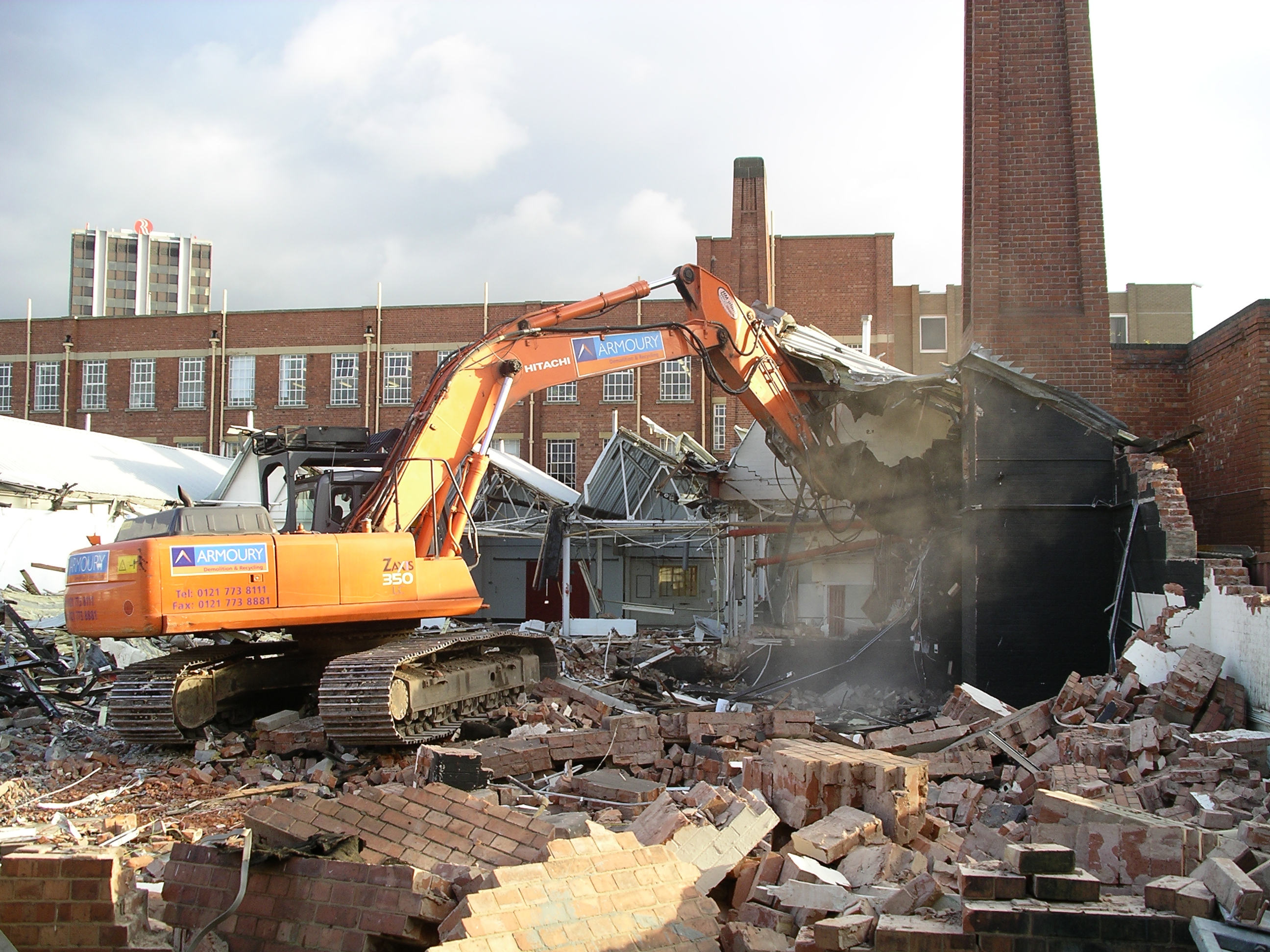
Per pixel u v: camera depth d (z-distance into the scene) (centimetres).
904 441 1638
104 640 1645
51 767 1058
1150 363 1881
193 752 1118
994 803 880
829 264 3966
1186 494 1867
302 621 1089
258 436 1237
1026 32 1527
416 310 4216
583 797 828
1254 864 571
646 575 3259
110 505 2703
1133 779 866
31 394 4491
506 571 3294
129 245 15225
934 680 1633
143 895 521
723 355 1445
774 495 2194
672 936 506
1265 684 993
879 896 558
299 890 511
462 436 1249
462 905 473
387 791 650
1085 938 460
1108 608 1373
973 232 1508
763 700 1590
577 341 1359
